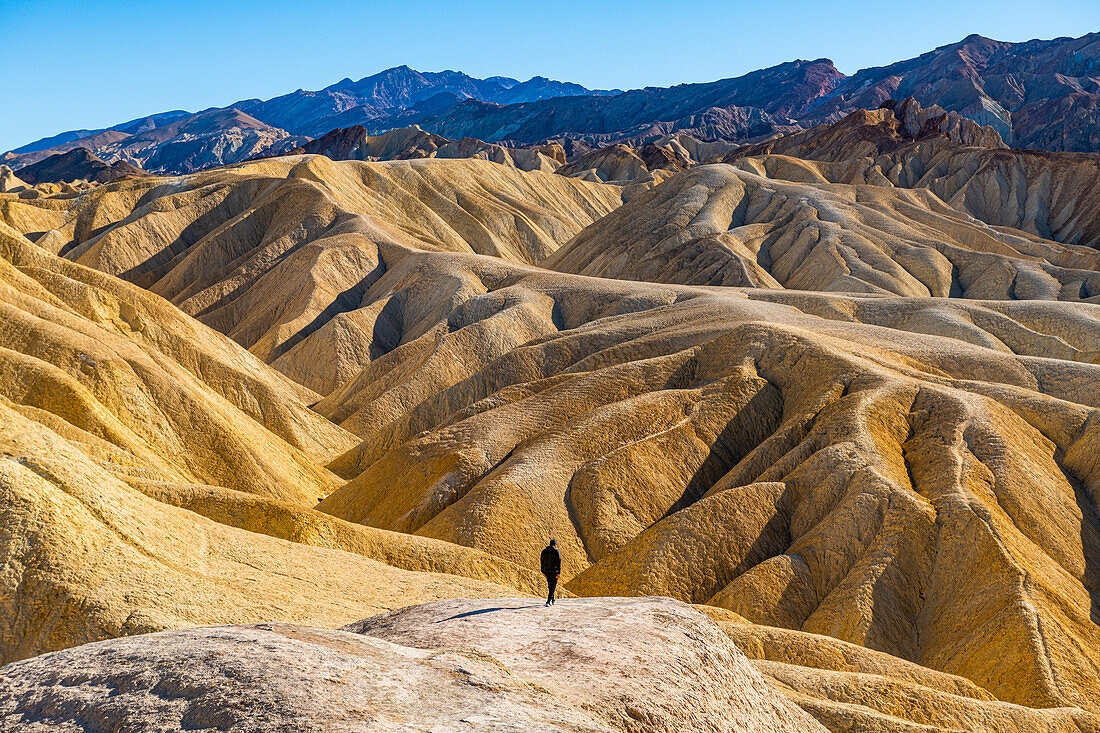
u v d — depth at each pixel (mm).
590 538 56656
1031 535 48469
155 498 40000
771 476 57938
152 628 22375
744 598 46781
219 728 9914
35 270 79500
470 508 56438
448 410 86750
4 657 22109
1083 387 68875
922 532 47750
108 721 10359
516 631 16625
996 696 36969
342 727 9961
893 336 81812
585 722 11383
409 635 16766
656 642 16266
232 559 29797
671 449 63594
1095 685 36094
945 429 57688
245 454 67438
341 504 68562
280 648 12211
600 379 74375
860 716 26078
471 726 10328
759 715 16422
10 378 57625
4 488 25500
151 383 67625
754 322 79500
